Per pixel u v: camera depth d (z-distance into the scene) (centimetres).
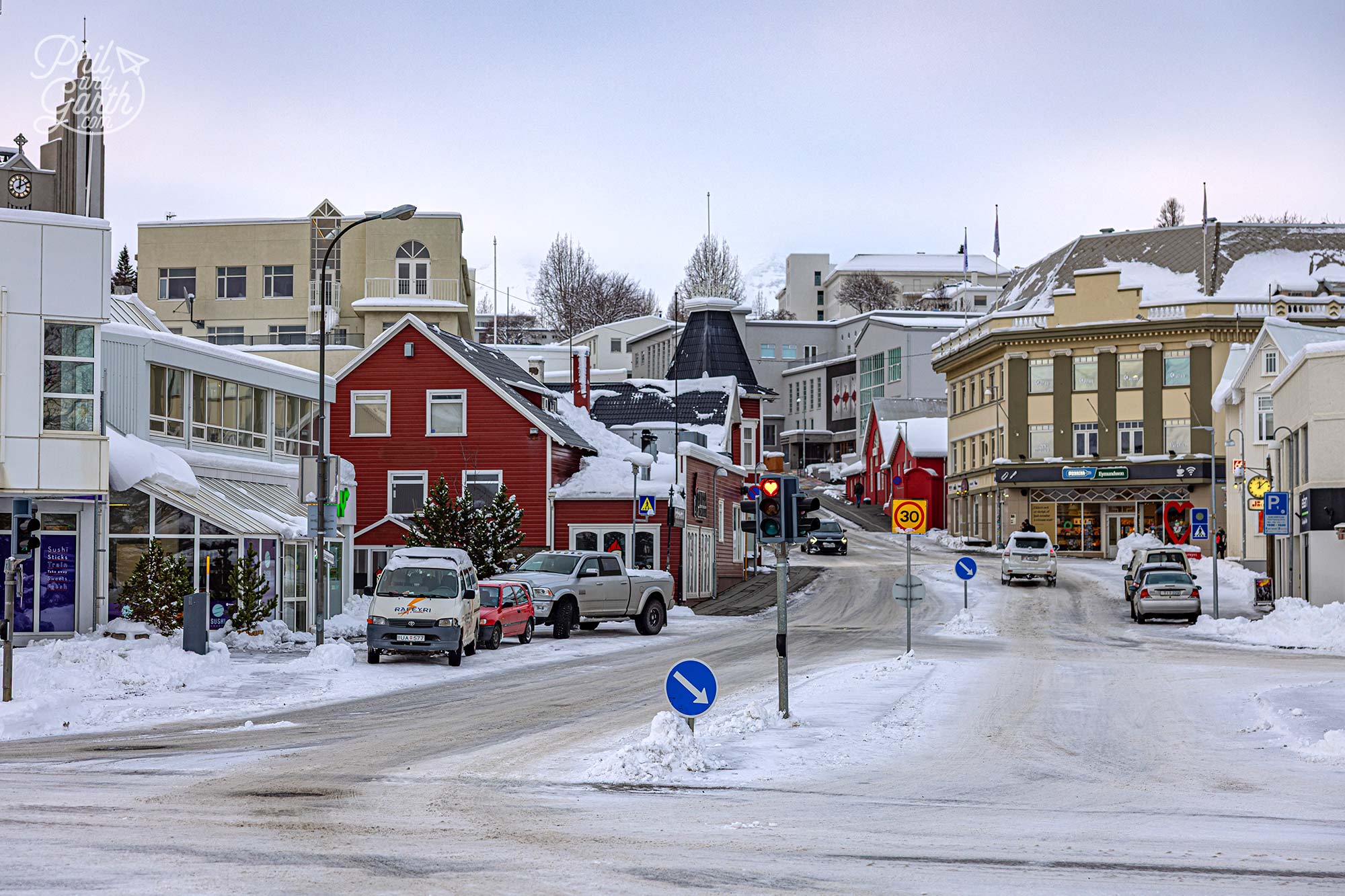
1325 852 1180
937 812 1382
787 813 1359
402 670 2911
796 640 4012
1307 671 3042
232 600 3497
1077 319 8606
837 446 14388
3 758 1675
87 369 3119
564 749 1800
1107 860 1134
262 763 1652
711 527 6203
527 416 5516
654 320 14888
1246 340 8250
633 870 1062
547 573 4016
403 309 8012
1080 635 4334
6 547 3119
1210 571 6581
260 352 6894
